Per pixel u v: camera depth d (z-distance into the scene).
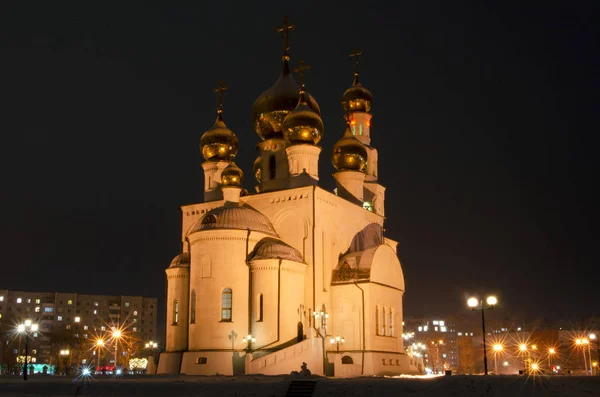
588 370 117.06
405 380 47.19
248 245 69.94
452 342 192.88
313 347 65.44
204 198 82.31
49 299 171.50
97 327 176.38
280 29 87.50
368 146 93.56
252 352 66.56
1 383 51.34
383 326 74.88
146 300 186.00
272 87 84.69
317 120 78.38
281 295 67.75
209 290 68.25
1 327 157.38
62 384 50.56
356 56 95.81
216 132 83.06
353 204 80.94
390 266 77.94
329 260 74.56
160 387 49.31
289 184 77.38
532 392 42.06
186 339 72.44
